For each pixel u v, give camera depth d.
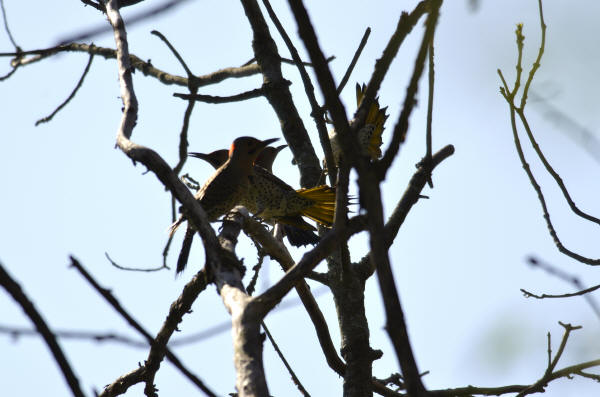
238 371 4.59
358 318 8.85
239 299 5.02
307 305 8.76
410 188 8.34
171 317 8.69
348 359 8.70
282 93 10.68
